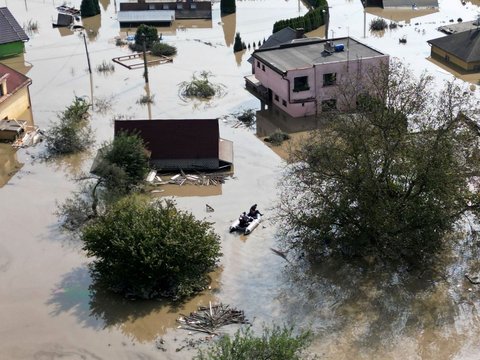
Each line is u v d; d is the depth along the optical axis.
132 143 47.91
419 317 36.06
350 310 36.66
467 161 39.22
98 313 36.44
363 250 40.72
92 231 37.97
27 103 63.25
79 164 53.19
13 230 44.06
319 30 86.75
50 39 85.38
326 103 58.06
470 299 37.34
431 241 39.34
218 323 35.44
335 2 100.19
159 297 37.44
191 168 51.12
